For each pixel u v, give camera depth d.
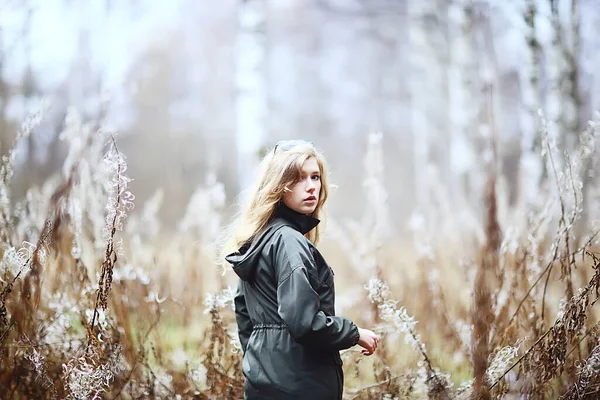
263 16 9.82
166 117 26.17
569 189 3.22
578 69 5.81
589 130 3.31
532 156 5.00
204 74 27.88
